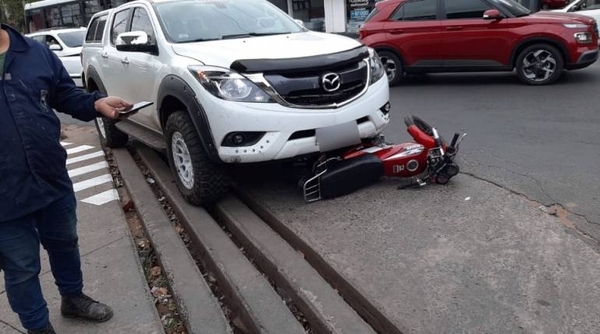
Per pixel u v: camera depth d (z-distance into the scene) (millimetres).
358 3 22156
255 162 4289
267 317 3098
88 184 6059
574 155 5301
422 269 3350
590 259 3332
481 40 9484
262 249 3877
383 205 4352
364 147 4832
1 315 3410
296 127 4203
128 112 2924
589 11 12867
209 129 4297
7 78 2459
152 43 5285
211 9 5582
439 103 8531
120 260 4023
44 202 2646
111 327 3193
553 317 2812
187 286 3496
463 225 3893
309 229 4055
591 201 4164
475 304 2959
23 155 2508
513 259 3387
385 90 4793
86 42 7891
